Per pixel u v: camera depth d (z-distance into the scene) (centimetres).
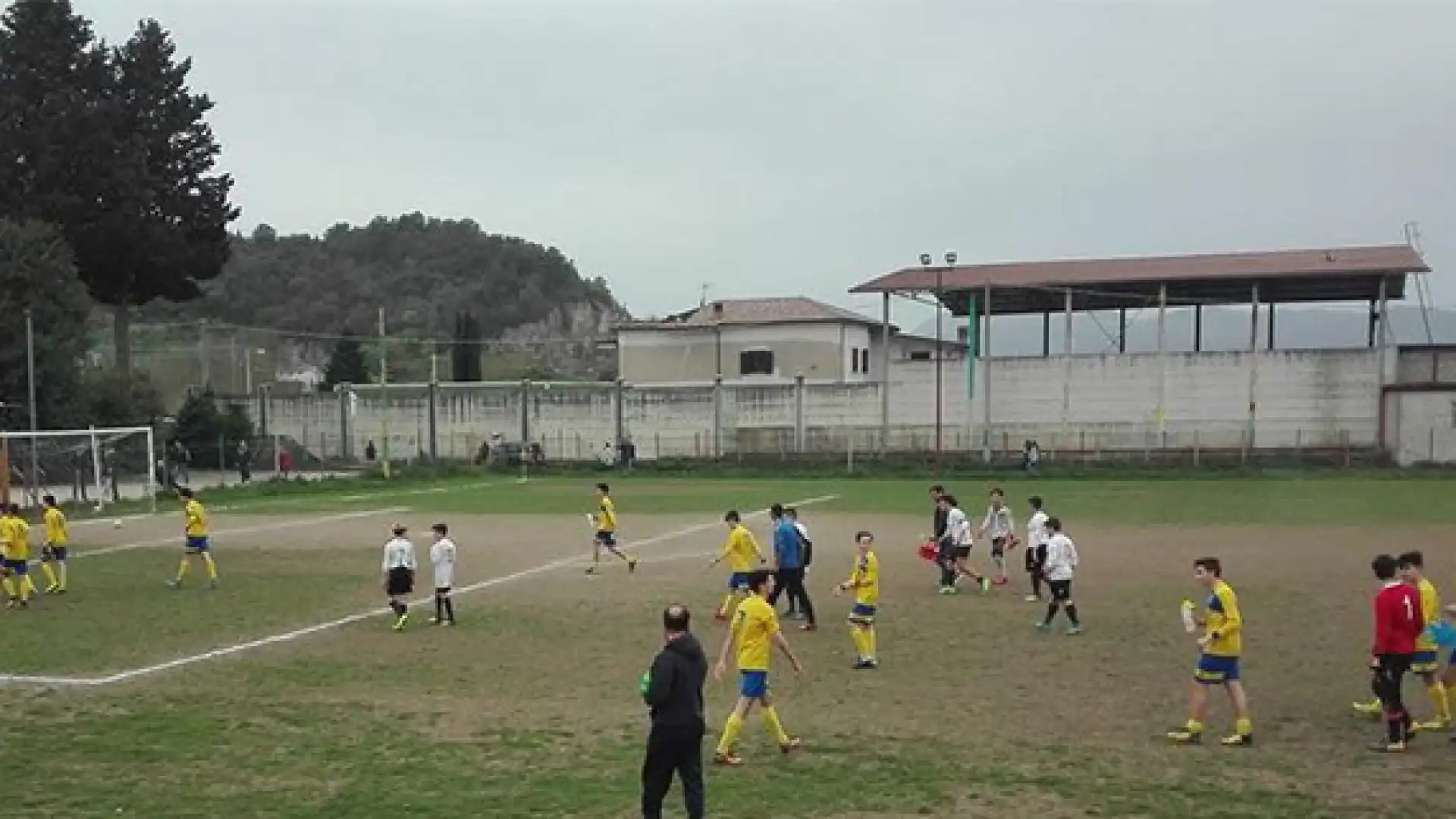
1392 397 5525
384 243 15675
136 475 5650
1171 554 2820
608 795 1061
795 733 1277
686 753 955
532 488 5566
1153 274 5866
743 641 1177
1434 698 1260
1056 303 6762
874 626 1948
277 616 2109
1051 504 4225
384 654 1753
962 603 2178
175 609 2192
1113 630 1888
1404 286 5997
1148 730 1280
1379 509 3809
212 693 1503
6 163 6050
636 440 6888
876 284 6291
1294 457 5619
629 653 1747
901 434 6372
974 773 1120
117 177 6144
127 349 6894
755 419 6675
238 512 4372
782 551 1964
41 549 3022
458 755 1197
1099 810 1006
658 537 3356
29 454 4894
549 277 15925
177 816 1015
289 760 1188
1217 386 5794
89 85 6303
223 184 6744
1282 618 1961
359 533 3556
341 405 7300
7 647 1830
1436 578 2297
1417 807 1008
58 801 1062
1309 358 5659
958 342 8219
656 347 7569
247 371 8431
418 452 7225
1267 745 1213
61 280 5553
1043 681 1531
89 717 1383
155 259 6328
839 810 1014
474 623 2016
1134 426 5925
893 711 1377
